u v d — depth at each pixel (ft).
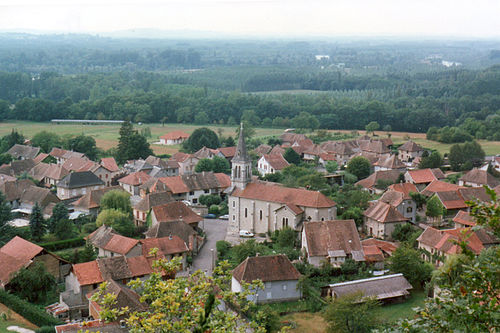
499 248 95.04
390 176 531.09
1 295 277.03
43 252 313.73
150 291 142.10
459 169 620.08
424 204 431.84
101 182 535.19
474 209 94.48
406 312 273.13
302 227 377.71
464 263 99.81
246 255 338.54
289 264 299.79
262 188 410.52
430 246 335.47
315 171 564.30
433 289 282.36
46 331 233.55
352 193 448.65
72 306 271.28
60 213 409.28
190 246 358.02
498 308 88.43
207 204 487.61
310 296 295.28
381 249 347.15
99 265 292.20
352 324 244.01
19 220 442.50
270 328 247.91
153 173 568.00
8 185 489.26
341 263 327.88
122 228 395.34
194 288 135.85
